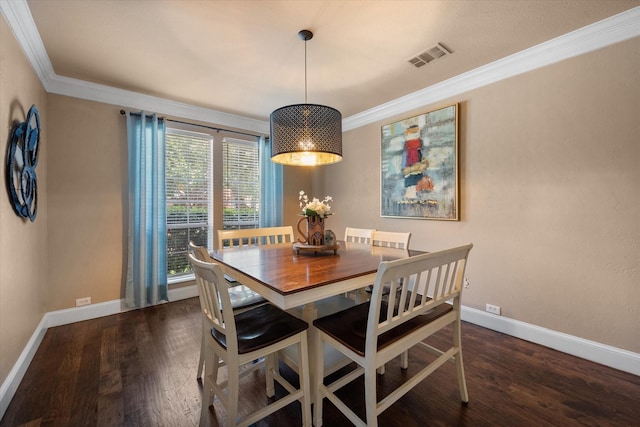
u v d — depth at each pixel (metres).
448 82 2.71
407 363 1.96
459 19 1.83
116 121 2.91
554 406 1.56
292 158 2.32
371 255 1.94
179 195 3.37
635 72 1.82
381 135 3.44
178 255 3.37
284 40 2.05
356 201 3.83
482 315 2.58
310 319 1.55
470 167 2.65
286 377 1.85
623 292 1.88
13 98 1.76
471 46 2.15
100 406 1.56
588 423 1.44
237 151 3.83
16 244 1.81
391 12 1.76
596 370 1.89
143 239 2.95
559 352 2.12
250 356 1.24
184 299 3.32
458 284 1.59
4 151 1.64
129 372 1.88
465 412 1.52
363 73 2.56
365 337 1.31
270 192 3.98
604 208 1.95
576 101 2.05
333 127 1.95
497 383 1.76
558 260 2.15
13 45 1.76
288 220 4.30
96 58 2.27
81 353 2.11
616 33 1.86
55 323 2.58
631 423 1.44
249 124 3.86
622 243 1.88
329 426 1.43
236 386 1.20
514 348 2.18
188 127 3.38
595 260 1.99
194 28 1.90
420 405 1.57
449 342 2.28
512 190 2.38
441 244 2.88
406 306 1.63
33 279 2.17
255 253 2.03
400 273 1.21
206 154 3.57
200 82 2.72
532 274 2.28
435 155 2.88
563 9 1.75
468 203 2.67
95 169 2.80
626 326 1.87
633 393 1.66
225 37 2.00
